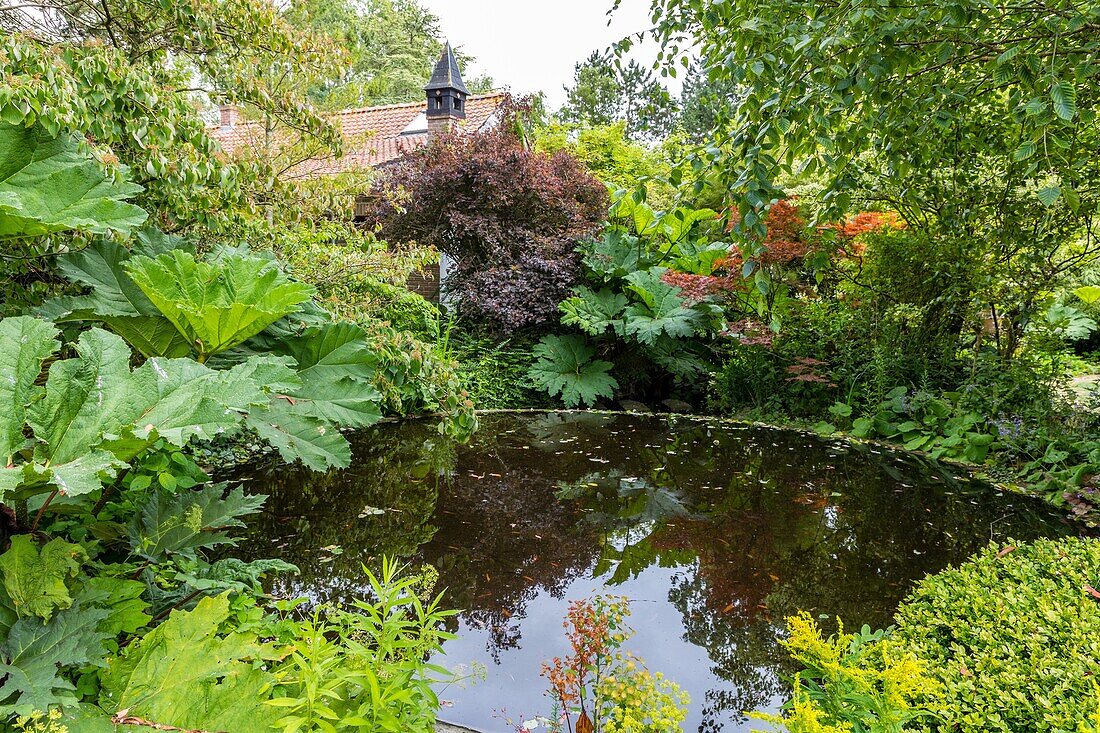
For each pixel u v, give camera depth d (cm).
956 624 196
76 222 188
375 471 462
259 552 314
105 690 143
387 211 829
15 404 145
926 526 378
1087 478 413
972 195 534
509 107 938
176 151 276
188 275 214
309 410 232
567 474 479
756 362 727
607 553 337
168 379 165
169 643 146
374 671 145
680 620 269
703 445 580
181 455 218
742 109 245
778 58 232
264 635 175
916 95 258
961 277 569
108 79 249
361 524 359
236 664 143
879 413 613
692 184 256
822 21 215
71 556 148
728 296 762
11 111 192
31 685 124
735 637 256
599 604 189
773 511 405
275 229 350
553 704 209
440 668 157
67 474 130
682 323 788
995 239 547
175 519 195
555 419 694
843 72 206
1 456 139
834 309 721
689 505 414
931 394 583
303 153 443
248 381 176
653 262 889
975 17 224
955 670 173
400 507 390
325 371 246
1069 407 494
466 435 335
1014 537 357
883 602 284
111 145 262
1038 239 535
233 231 322
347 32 552
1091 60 213
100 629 153
